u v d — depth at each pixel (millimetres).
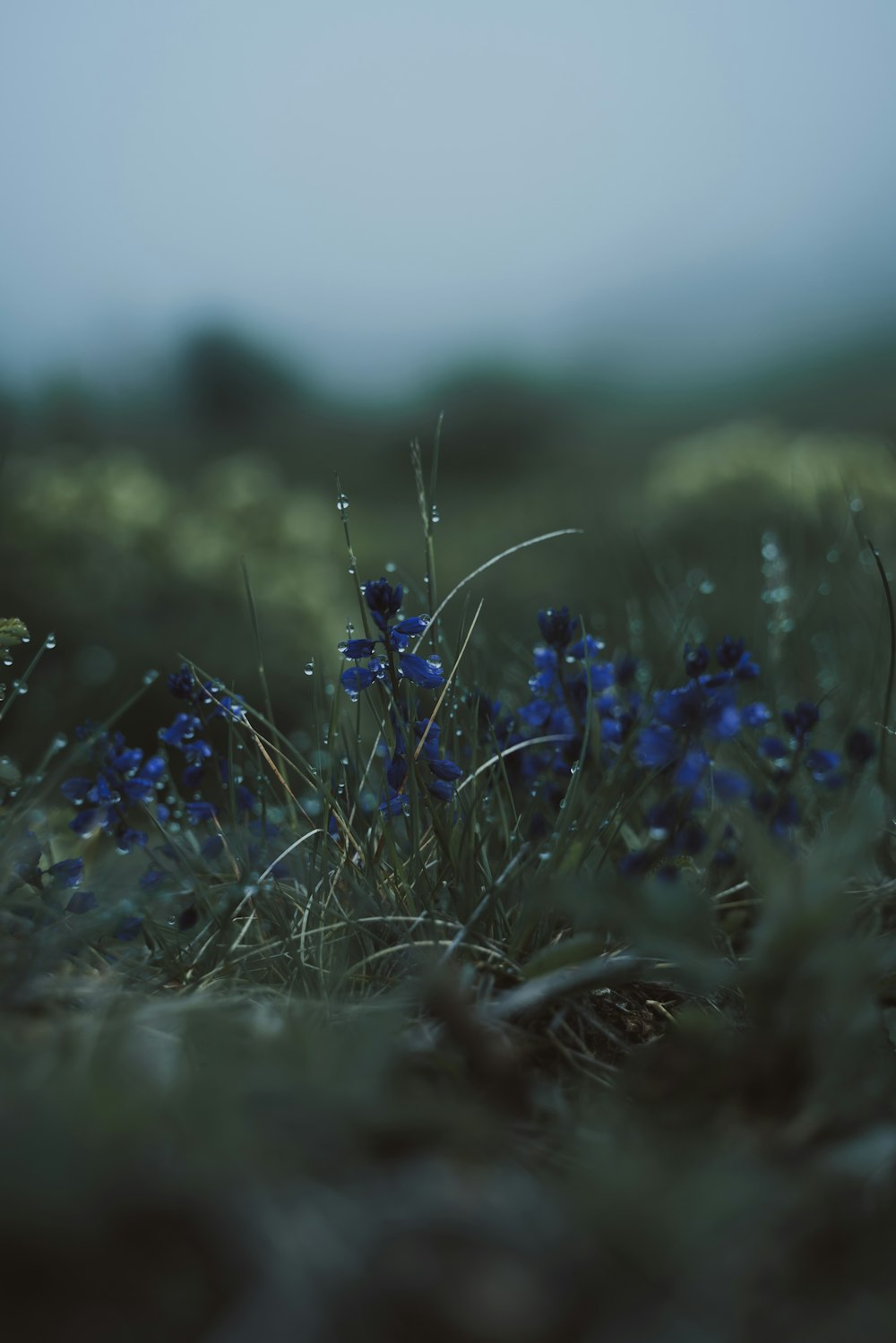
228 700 391
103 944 364
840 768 414
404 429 3398
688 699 330
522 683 481
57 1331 220
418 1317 227
